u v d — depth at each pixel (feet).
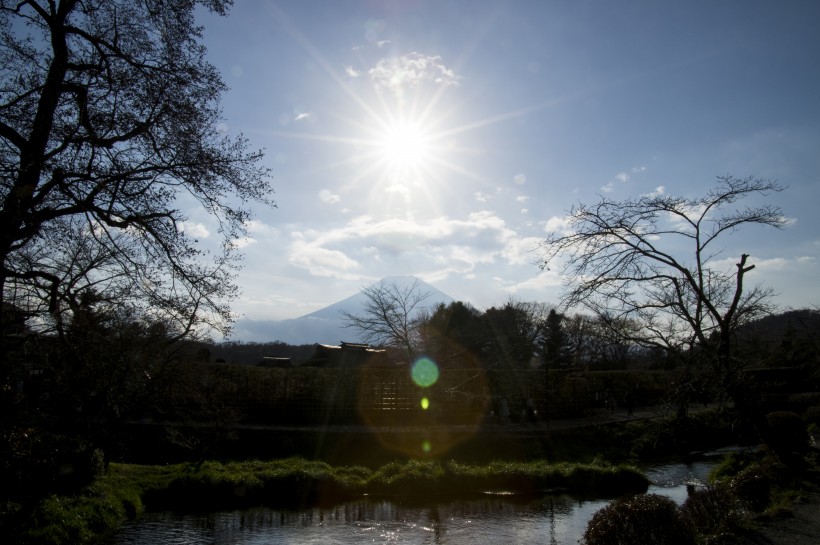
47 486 56.90
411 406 119.44
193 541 55.52
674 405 61.46
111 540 54.60
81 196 43.16
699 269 59.52
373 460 94.48
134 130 44.37
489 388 127.95
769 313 59.82
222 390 102.17
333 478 77.61
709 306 58.03
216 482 73.51
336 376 119.96
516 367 138.51
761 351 66.44
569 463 90.33
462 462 94.84
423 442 101.65
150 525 60.59
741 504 47.37
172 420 102.99
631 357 190.60
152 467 81.35
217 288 47.47
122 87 44.24
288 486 75.00
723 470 74.28
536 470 82.79
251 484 73.97
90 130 43.14
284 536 57.57
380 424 116.98
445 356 133.08
